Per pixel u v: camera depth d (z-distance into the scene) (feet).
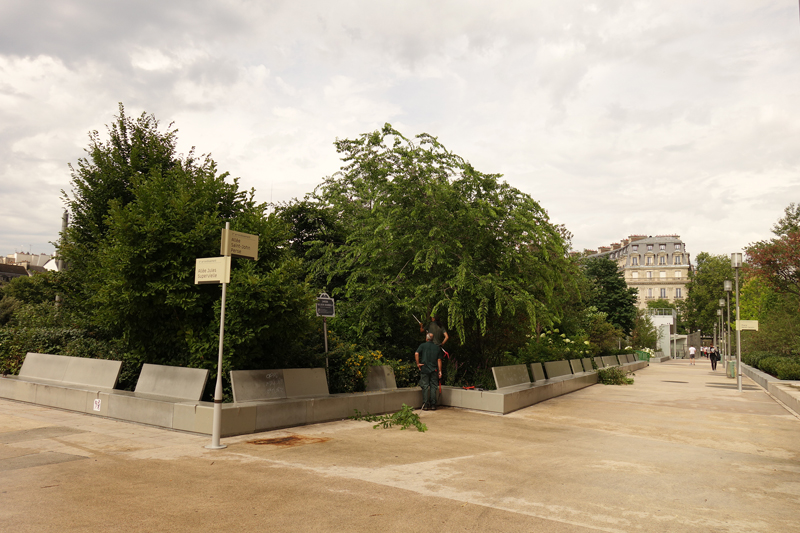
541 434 30.27
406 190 41.83
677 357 277.03
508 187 44.24
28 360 38.52
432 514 15.35
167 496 16.24
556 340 71.87
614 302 187.11
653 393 59.26
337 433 28.04
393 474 19.76
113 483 17.35
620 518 15.60
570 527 14.65
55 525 13.47
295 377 31.83
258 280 29.07
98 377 33.06
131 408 28.63
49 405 33.17
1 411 30.91
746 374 97.91
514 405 40.57
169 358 32.89
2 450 21.27
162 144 48.11
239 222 33.19
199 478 18.35
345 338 43.34
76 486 16.85
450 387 41.81
